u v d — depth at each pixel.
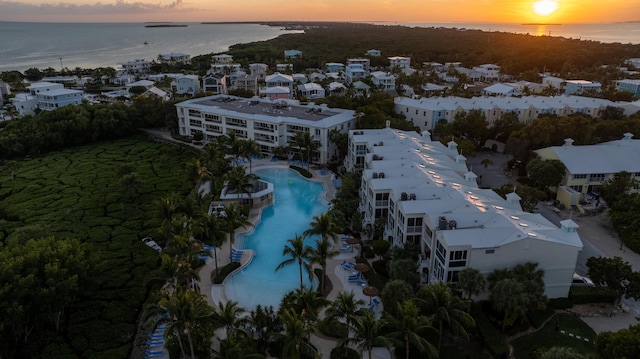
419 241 62.00
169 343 45.16
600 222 77.06
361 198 83.19
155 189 93.31
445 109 129.25
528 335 48.41
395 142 94.56
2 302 42.09
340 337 48.47
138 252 67.25
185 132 134.38
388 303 47.22
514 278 48.56
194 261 62.50
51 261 47.81
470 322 41.47
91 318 52.16
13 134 117.38
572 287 54.94
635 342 35.31
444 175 75.50
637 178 86.12
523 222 56.41
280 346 45.75
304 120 113.56
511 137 105.25
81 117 126.06
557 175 83.88
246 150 98.50
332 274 61.97
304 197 91.62
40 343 47.53
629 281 51.56
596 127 110.81
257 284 60.56
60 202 85.50
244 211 79.88
